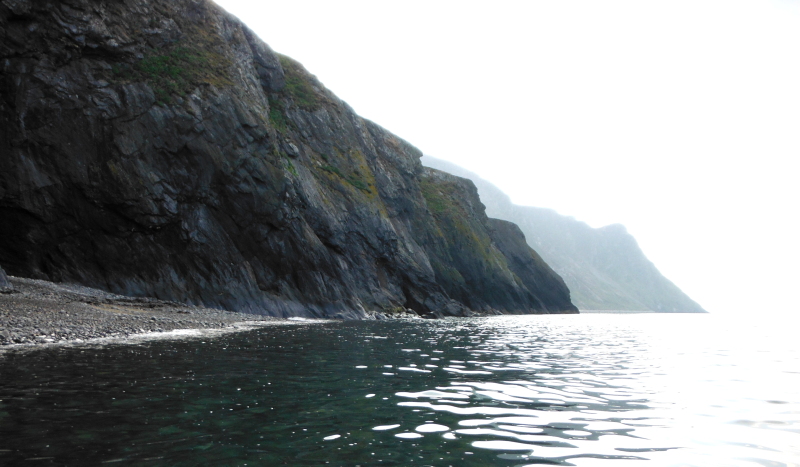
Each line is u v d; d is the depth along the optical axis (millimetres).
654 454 6555
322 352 17203
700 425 8109
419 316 58188
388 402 9391
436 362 15695
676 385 12164
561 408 9219
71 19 33438
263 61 56375
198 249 37594
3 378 10227
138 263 34719
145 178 34938
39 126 31750
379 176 70938
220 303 37312
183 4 43688
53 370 11297
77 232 32875
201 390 9812
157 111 36281
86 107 33531
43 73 32188
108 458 5855
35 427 6977
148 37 38531
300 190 48688
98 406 8273
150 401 8742
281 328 28391
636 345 25375
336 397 9680
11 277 28438
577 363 16469
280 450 6367
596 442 7051
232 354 15516
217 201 39219
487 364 15586
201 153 38031
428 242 78062
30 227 31359
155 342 17719
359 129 71688
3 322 17453
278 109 57688
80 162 32844
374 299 54625
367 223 58469
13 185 30594
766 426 8102
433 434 7320
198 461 5852
